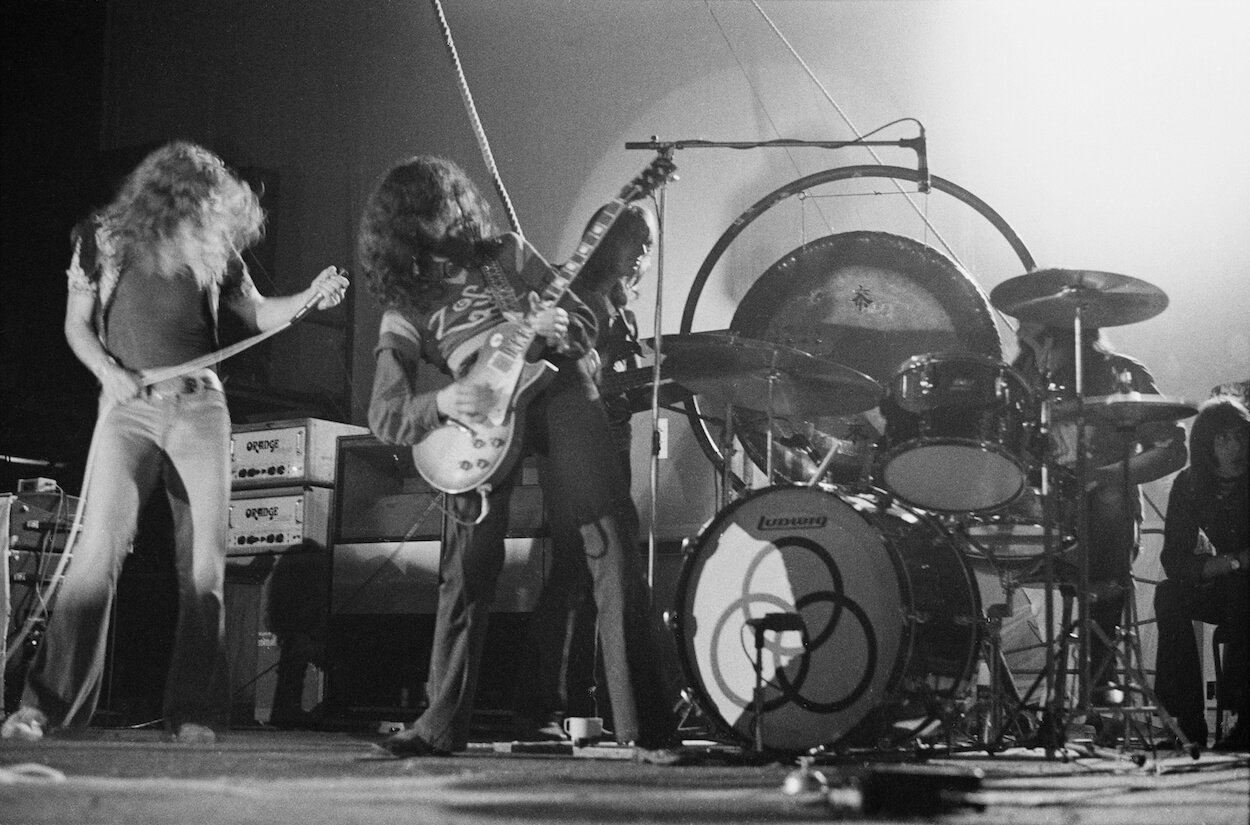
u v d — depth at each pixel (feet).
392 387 10.57
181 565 12.73
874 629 10.78
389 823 5.67
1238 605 15.06
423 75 23.09
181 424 12.59
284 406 21.33
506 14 22.68
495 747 12.78
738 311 17.58
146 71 24.93
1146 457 15.49
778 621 10.14
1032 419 12.62
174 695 12.60
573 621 14.47
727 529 11.29
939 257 17.06
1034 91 19.74
